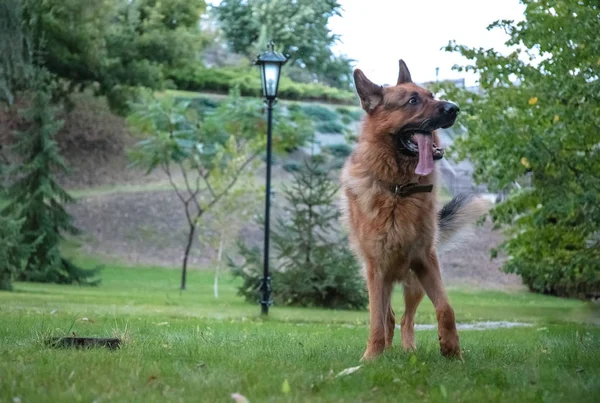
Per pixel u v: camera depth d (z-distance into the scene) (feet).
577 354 22.38
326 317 54.19
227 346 23.80
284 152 119.34
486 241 115.65
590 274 53.52
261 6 164.96
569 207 46.19
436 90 53.06
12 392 15.21
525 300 85.30
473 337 33.32
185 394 15.47
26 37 95.61
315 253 67.51
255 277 68.49
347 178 24.13
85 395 14.94
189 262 107.65
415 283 25.66
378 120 23.40
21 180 90.12
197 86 153.28
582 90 43.73
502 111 49.08
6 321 33.50
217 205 87.86
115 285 90.89
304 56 169.07
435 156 23.13
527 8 45.83
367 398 15.55
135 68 127.54
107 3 122.01
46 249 89.40
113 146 135.95
